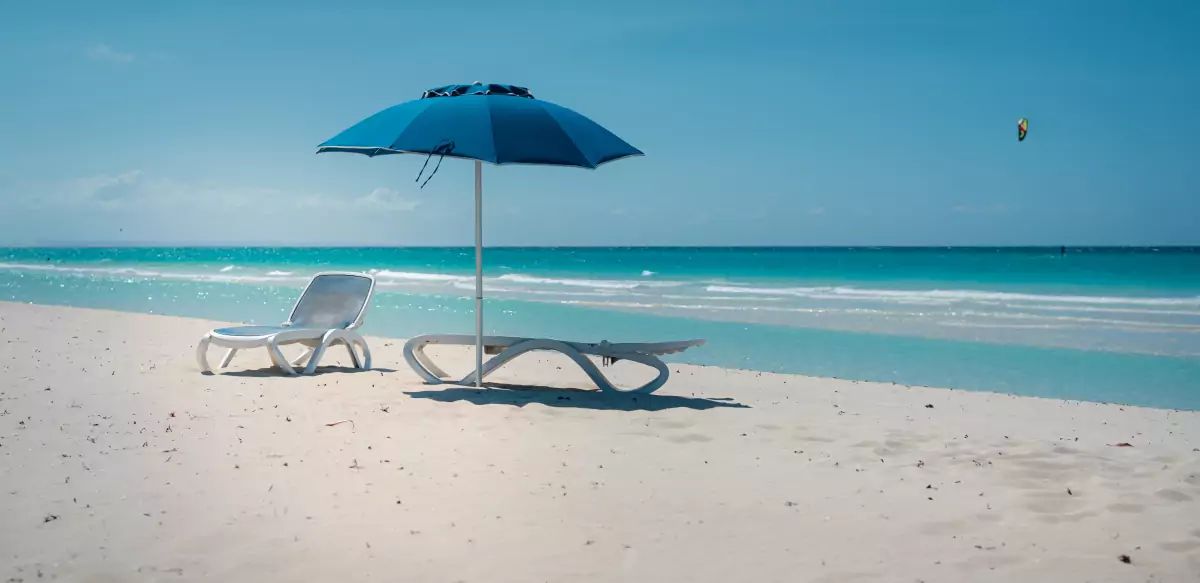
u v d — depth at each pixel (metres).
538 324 16.14
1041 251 95.50
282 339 8.23
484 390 7.78
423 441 5.83
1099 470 5.49
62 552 3.69
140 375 8.16
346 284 9.23
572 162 6.65
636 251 112.69
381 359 10.25
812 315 18.30
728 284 30.52
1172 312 18.89
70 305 19.81
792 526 4.31
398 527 4.13
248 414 6.51
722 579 3.62
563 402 7.32
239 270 43.34
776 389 8.92
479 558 3.77
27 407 6.52
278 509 4.34
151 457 5.23
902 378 10.46
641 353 7.93
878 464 5.59
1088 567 3.84
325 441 5.74
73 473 4.84
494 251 117.88
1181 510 4.66
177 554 3.71
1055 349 13.15
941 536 4.22
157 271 42.09
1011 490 5.02
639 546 3.98
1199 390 9.70
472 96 7.01
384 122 7.00
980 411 7.88
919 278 34.97
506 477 5.03
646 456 5.64
